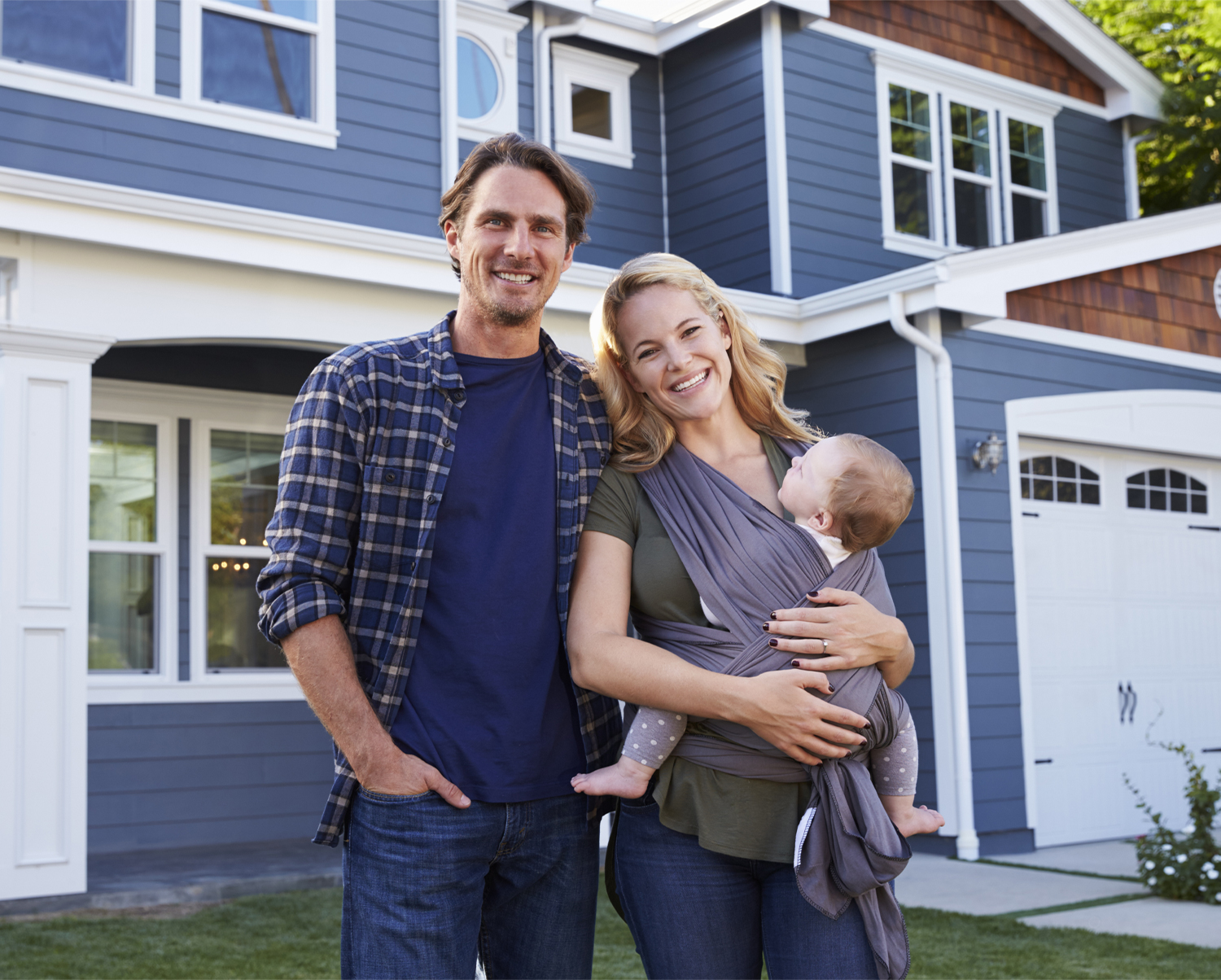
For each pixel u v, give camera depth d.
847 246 9.80
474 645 2.30
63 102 6.89
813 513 2.32
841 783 2.23
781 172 9.50
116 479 8.10
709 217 10.08
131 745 7.98
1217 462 9.70
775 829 2.25
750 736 2.25
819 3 9.67
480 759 2.28
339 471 2.28
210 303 6.50
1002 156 10.97
